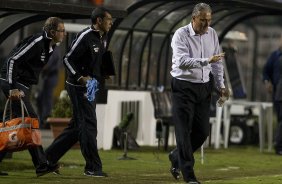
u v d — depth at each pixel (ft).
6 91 95.76
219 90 92.99
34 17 114.52
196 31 90.12
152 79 160.86
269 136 163.84
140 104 155.63
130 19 148.97
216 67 92.27
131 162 123.34
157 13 151.43
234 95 177.99
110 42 148.25
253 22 239.30
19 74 94.68
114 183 94.58
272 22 244.01
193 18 90.07
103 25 97.19
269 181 102.73
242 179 104.37
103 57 99.04
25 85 95.25
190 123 90.48
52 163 100.37
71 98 98.58
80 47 96.68
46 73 188.34
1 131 92.89
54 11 107.34
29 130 93.15
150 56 159.43
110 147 146.82
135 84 156.97
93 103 98.63
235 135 178.40
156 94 151.02
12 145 92.99
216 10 149.48
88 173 100.37
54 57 189.06
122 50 152.15
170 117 147.74
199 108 91.30
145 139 157.28
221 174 110.93
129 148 145.07
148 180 98.78
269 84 158.40
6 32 115.14
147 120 156.97
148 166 118.11
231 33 177.99
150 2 133.90
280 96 153.48
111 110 147.02
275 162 135.03
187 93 89.92
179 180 98.78
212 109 161.99
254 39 220.84
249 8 148.56
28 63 94.89
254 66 213.25
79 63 97.76
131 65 155.63
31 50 94.07
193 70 89.51
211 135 165.58
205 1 138.10
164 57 162.50
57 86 189.88
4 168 106.32
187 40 90.27
